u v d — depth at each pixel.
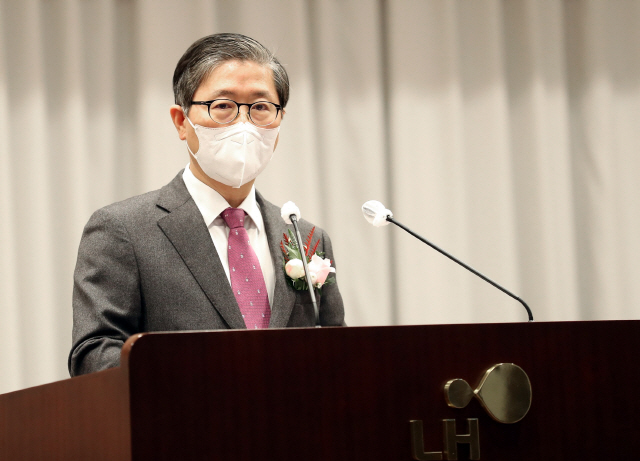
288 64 6.99
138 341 2.18
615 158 7.50
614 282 7.32
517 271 7.20
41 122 6.53
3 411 3.03
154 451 2.15
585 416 2.70
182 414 2.19
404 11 7.27
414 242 7.02
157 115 6.68
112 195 6.70
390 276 7.11
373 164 7.08
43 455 2.68
